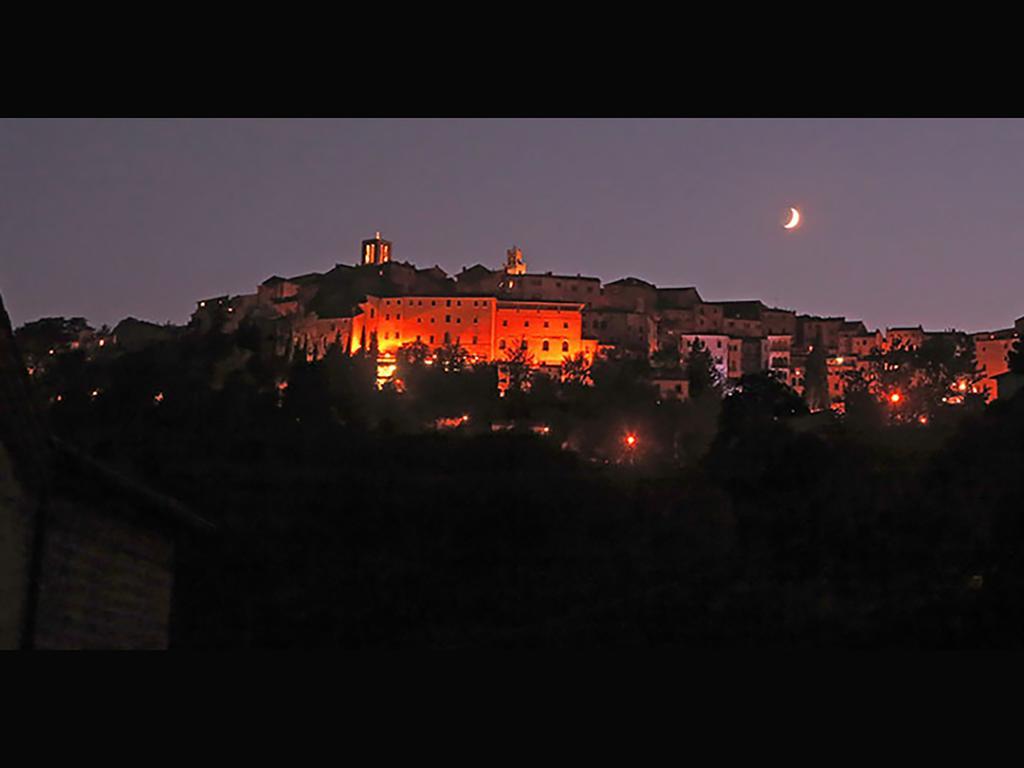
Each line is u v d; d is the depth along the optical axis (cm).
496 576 8625
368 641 6894
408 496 10288
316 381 14375
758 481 10338
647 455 15825
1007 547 7388
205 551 8169
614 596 8044
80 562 2142
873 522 8619
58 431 10806
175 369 13912
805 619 6862
